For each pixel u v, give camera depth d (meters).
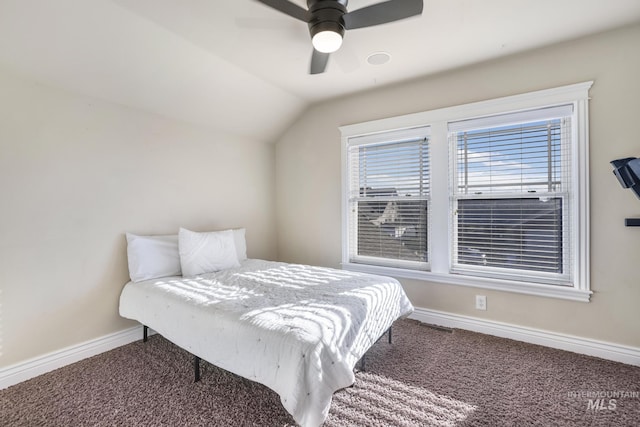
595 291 2.07
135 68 2.20
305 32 1.99
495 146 2.46
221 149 3.23
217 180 3.19
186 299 1.91
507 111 2.34
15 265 1.88
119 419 1.52
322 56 1.88
